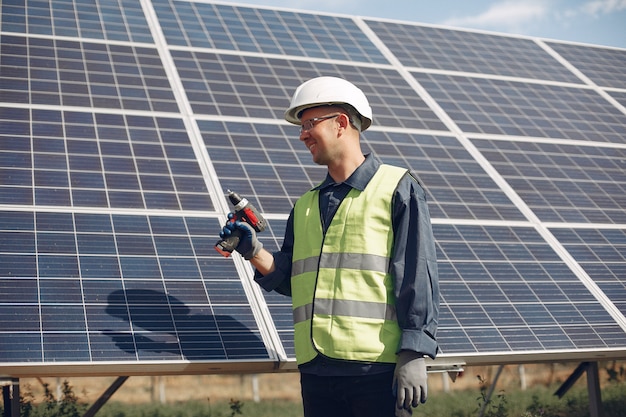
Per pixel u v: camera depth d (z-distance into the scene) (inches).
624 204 460.1
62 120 408.2
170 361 280.1
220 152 414.6
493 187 444.8
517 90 582.6
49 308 290.7
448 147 475.8
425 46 623.5
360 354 229.9
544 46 684.1
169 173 385.7
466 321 338.3
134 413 729.6
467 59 615.2
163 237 341.4
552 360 350.9
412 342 225.6
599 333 347.9
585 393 776.9
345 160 250.1
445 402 770.8
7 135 383.6
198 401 871.7
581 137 531.8
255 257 257.8
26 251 314.3
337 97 245.6
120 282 311.3
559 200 448.5
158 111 439.2
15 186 349.4
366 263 236.5
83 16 530.6
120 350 279.7
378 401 232.2
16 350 270.5
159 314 300.5
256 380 898.7
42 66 455.8
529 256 391.5
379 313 234.1
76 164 375.2
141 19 549.3
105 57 485.1
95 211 346.9
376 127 477.4
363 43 601.6
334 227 243.4
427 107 521.3
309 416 244.7
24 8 519.2
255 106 471.2
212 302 313.7
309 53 562.6
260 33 575.8
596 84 629.9
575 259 397.4
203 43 538.3
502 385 955.3
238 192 384.5
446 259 374.0
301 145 444.1
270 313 317.1
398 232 237.9
